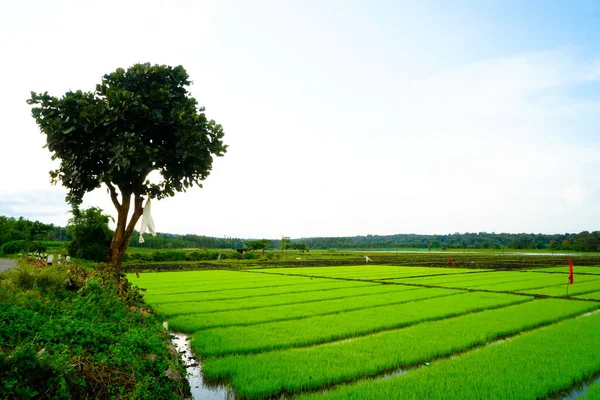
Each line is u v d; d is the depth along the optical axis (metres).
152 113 10.98
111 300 10.27
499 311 18.41
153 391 6.46
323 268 53.44
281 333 13.59
